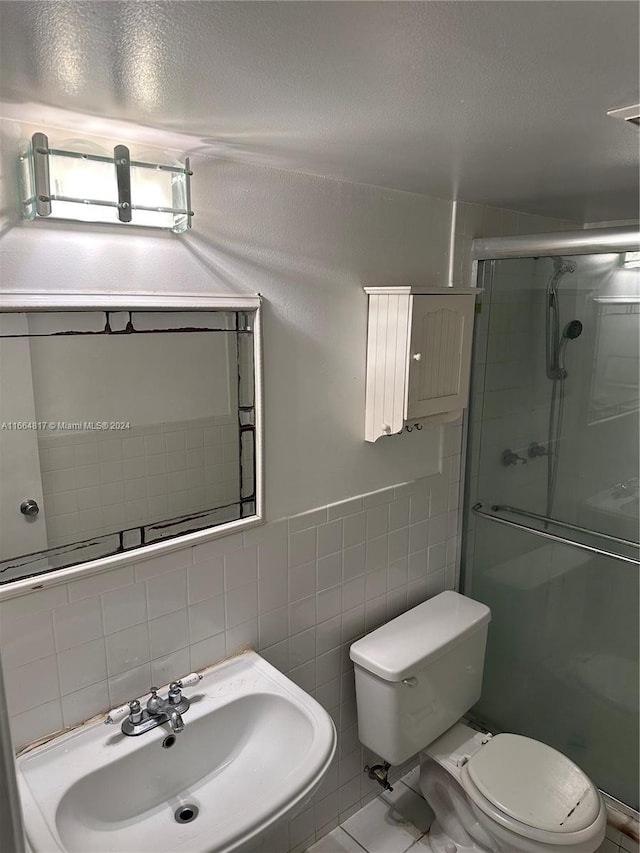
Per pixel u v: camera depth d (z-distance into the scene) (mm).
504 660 2408
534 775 1742
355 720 2043
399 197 1824
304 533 1760
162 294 1335
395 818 2092
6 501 1217
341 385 1778
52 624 1302
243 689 1514
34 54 760
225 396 1502
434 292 1741
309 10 634
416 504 2117
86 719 1389
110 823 1287
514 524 2285
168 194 1275
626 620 2066
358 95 927
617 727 2125
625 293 1905
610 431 2014
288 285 1586
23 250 1150
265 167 1479
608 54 769
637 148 1284
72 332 1242
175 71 822
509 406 2223
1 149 1092
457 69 819
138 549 1409
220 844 1091
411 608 2186
